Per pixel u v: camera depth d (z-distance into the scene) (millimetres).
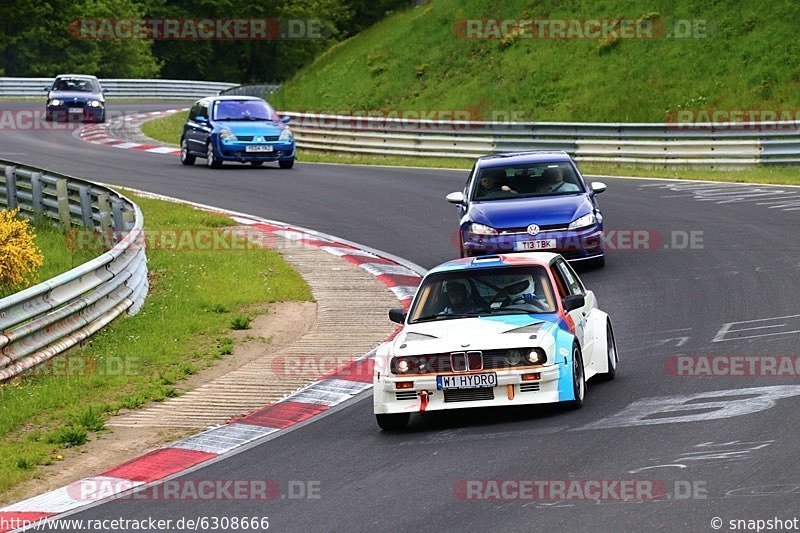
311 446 37781
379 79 173000
